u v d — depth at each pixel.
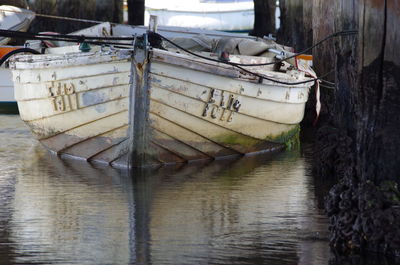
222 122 22.41
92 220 16.03
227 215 16.36
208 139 22.70
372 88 12.95
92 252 13.73
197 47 25.83
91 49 23.28
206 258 13.30
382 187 13.00
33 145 26.75
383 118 12.90
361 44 13.04
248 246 14.02
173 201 17.78
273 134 25.08
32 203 17.67
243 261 13.14
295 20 42.91
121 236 14.73
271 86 23.22
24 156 24.42
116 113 21.06
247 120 23.16
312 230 15.07
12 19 38.56
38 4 44.31
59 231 15.13
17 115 35.53
